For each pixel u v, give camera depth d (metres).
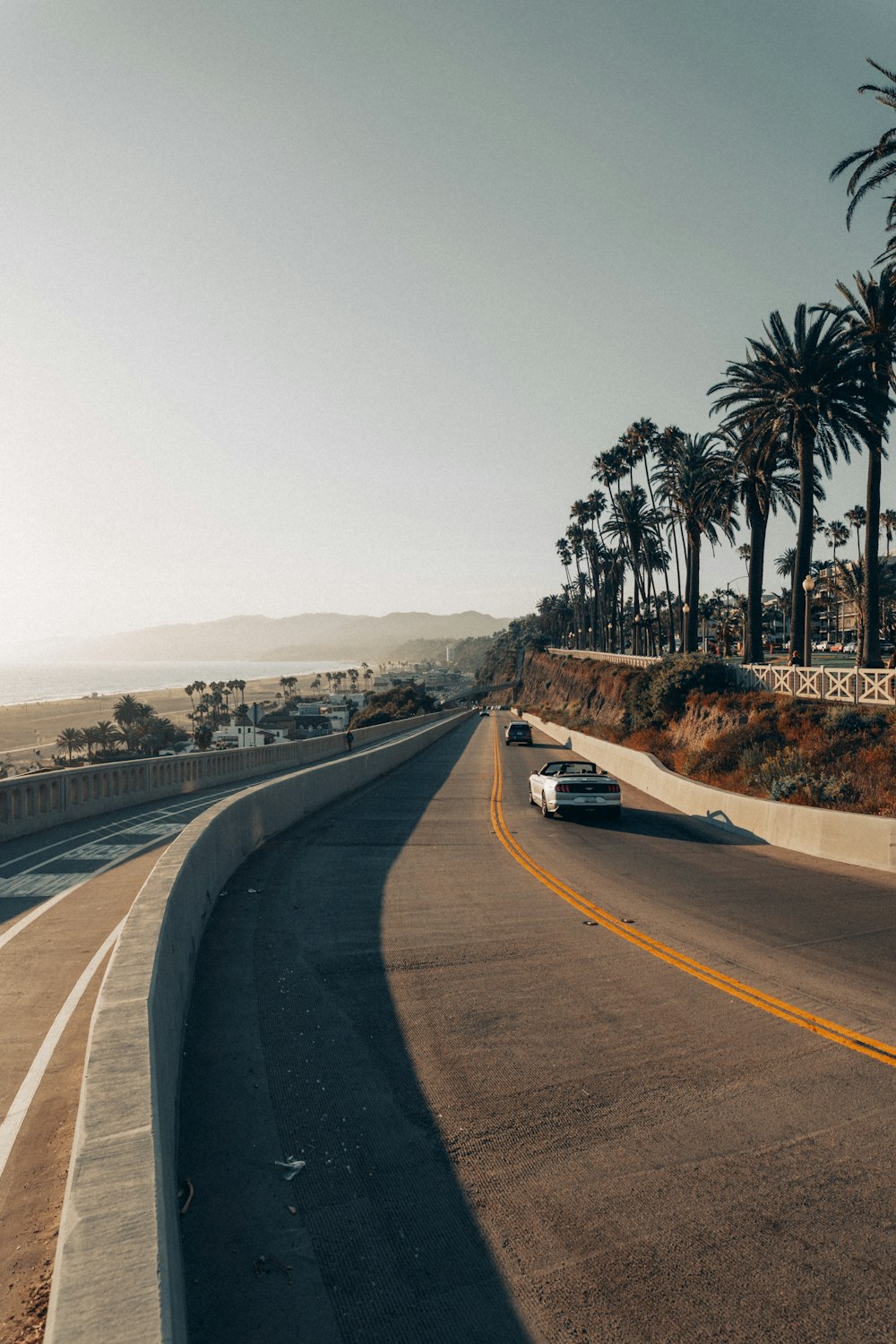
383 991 7.17
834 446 36.25
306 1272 3.44
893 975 7.80
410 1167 4.29
